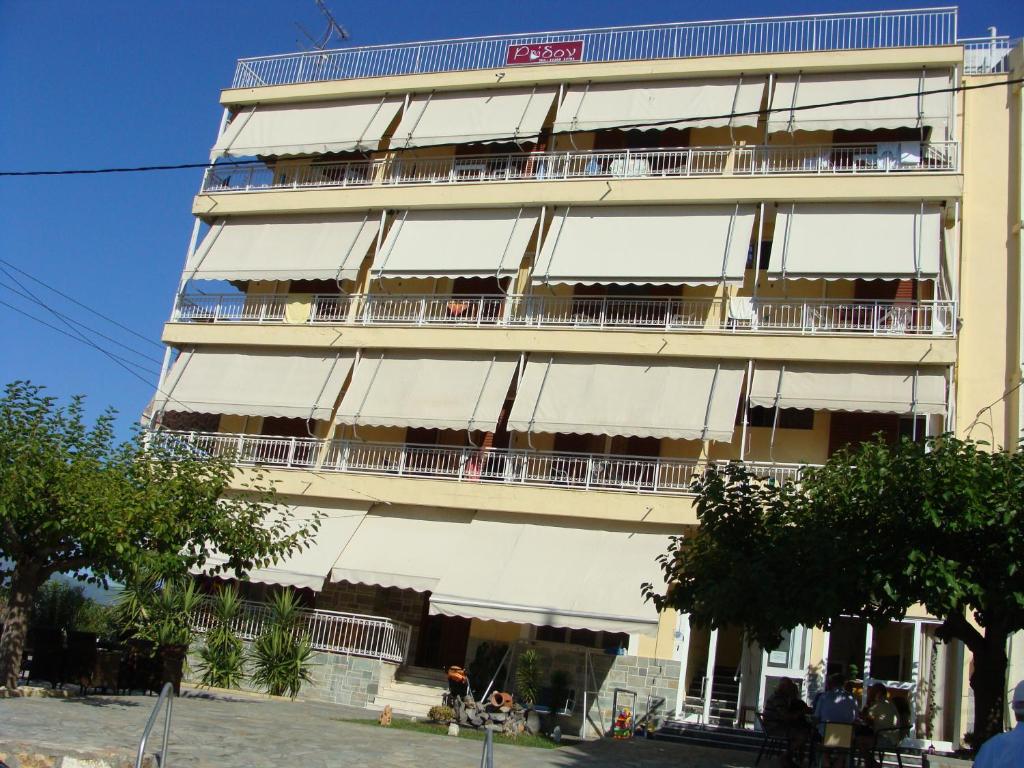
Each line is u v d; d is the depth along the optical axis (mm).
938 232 27203
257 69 36188
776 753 20156
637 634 24891
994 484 15578
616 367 28781
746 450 28172
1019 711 7176
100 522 18750
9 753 12891
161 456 21828
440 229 31578
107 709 18594
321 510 30312
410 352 30938
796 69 29891
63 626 29672
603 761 17906
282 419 32750
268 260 32781
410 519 29547
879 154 28953
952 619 16609
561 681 26188
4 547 19953
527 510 28312
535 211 31094
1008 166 28234
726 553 17531
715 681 27750
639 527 27578
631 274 28625
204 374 32469
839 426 27750
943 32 29125
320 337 31703
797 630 25641
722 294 29422
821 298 28234
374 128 33188
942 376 26328
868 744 17953
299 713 22875
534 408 28594
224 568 22109
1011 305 27250
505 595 26250
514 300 30891
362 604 30344
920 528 15750
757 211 29078
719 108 29922
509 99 32438
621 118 30672
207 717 19312
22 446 19141
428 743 18750
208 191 34562
